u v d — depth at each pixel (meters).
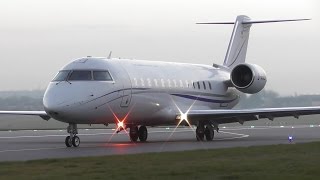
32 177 49.72
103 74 99.88
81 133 144.38
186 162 59.84
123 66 105.12
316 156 63.84
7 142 102.44
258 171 52.56
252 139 109.69
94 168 55.62
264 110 105.81
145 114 108.12
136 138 109.88
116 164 58.56
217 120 112.69
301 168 53.72
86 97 95.81
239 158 63.28
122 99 102.00
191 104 120.00
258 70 121.31
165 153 69.81
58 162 60.69
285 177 48.69
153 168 54.88
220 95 129.00
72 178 49.09
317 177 48.62
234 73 122.19
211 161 60.50
